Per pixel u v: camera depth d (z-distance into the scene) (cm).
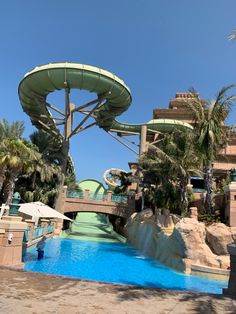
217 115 2008
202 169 2320
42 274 679
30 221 1834
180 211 2389
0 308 422
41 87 3247
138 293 572
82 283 618
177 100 5369
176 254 1667
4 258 1061
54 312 425
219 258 1504
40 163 2945
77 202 3588
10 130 3222
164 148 2545
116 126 4725
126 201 3681
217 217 1888
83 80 3130
